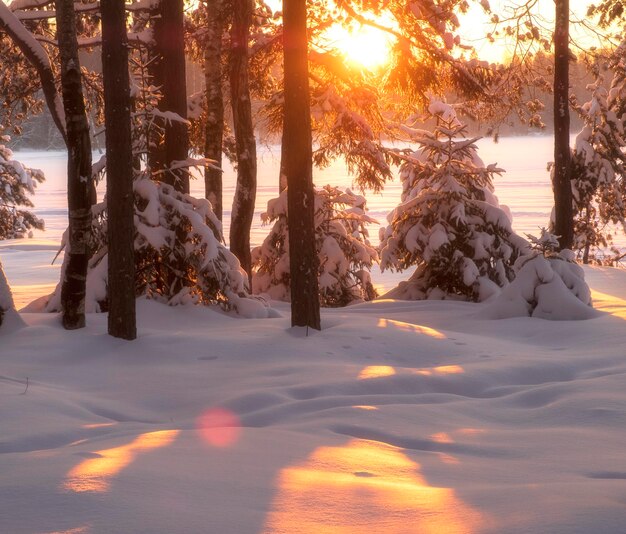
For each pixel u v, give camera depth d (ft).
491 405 24.76
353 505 11.98
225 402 24.54
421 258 61.00
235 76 60.23
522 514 11.34
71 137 36.94
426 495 12.70
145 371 30.30
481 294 57.00
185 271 44.91
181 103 47.06
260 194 235.20
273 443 17.54
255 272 67.56
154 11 49.85
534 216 165.17
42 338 34.94
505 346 37.96
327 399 24.41
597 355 33.99
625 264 116.26
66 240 45.01
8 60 61.31
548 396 25.45
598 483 13.98
